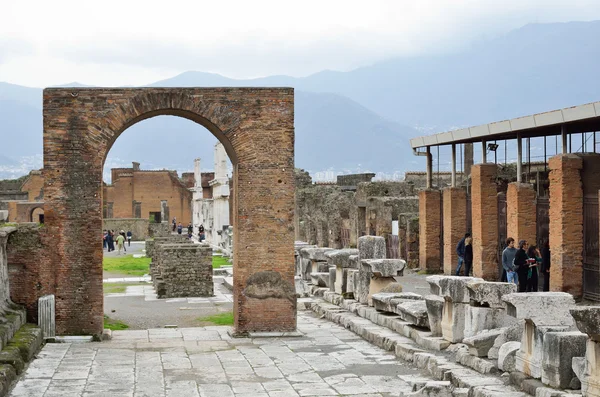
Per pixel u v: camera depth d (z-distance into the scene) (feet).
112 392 56.59
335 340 78.18
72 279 79.10
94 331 79.25
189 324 94.43
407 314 72.54
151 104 79.56
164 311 106.93
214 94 80.43
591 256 94.99
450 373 55.36
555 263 97.66
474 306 61.41
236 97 80.69
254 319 81.10
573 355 46.01
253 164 81.05
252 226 81.05
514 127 107.24
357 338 79.10
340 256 100.83
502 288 60.49
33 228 79.15
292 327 81.30
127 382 59.88
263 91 81.00
